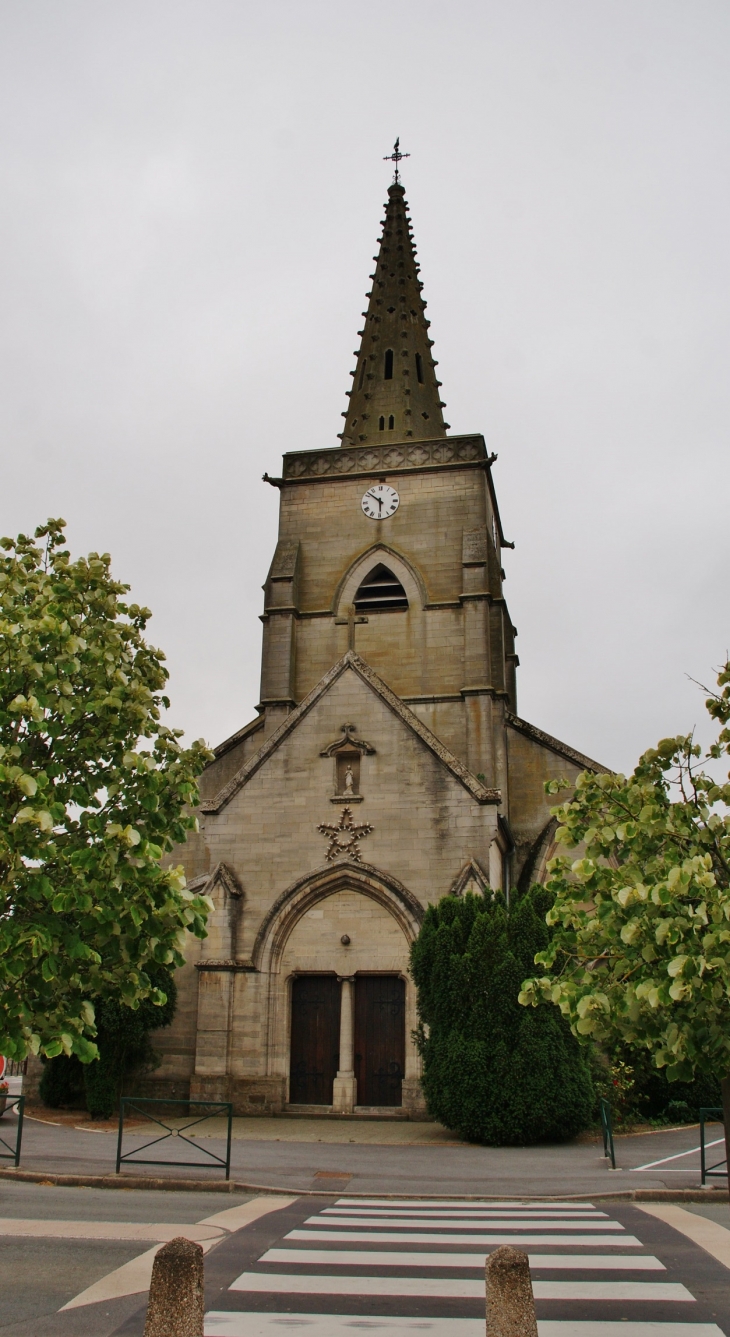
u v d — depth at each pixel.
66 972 12.37
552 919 12.80
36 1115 28.12
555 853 37.56
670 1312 10.42
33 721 13.34
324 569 43.19
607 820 12.62
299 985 29.88
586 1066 24.53
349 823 30.22
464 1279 11.56
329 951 29.62
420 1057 27.12
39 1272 11.70
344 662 31.69
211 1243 13.22
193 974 31.09
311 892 29.94
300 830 30.47
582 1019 11.27
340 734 31.02
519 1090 23.66
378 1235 13.89
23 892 12.12
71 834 13.78
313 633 42.38
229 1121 18.47
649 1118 28.62
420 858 29.55
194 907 12.60
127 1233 13.66
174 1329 7.39
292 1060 29.36
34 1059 31.08
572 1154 22.41
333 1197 17.16
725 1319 10.17
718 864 12.18
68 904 11.62
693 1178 18.83
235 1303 10.55
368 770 30.56
